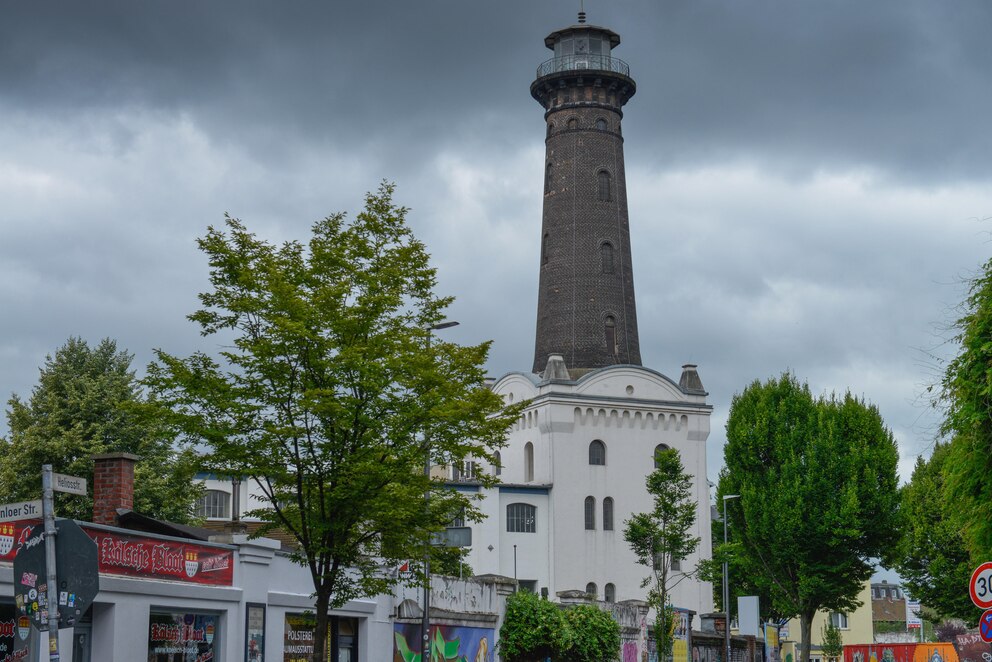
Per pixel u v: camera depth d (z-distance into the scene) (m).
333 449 25.81
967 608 64.00
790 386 72.69
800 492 67.81
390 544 27.94
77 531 14.52
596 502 83.88
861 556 69.25
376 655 34.47
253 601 28.97
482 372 28.30
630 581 83.56
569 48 91.38
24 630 22.03
